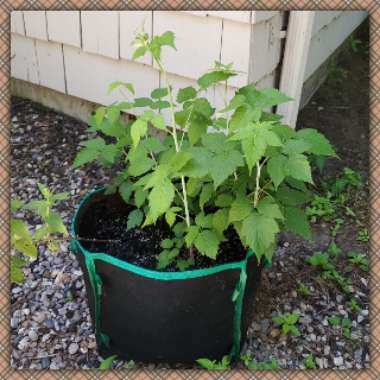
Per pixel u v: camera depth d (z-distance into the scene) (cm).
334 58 402
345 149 316
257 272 180
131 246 189
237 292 170
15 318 214
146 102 183
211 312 173
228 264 164
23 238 155
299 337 210
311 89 364
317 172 295
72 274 233
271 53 256
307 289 229
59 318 215
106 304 180
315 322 216
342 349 206
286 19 260
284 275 236
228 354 193
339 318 218
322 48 352
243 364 198
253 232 151
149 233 195
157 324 174
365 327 214
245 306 183
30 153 299
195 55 248
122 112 301
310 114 349
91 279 172
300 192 173
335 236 257
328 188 284
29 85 336
